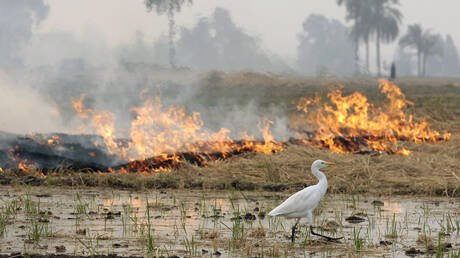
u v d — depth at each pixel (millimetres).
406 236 18969
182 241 17891
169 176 29781
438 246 16500
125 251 16688
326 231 19531
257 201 25375
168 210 23000
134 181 29016
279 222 20844
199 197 26297
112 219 21094
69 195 26422
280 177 29750
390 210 23672
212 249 16984
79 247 17062
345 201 25766
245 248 17062
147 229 19359
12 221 20516
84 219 21062
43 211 22328
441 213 23125
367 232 19469
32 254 16031
